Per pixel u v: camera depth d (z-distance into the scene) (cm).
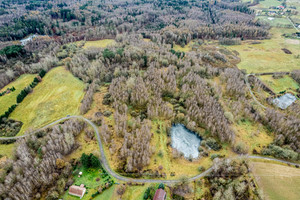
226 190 6488
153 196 6481
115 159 7731
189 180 7138
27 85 11619
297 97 11662
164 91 11494
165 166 7662
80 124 9094
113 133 8888
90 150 8050
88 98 10600
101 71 12744
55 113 9844
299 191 6812
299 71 13450
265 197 6538
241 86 11762
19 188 5962
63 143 7569
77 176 7031
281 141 8525
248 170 7312
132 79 11444
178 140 9056
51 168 6869
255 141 8856
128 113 10231
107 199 6391
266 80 13188
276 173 7388
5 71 12381
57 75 12688
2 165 6844
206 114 9494
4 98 10450
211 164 7812
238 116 9894
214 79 13300
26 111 9806
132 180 7038
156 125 9656
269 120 9662
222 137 8594
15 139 8294
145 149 7869
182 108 10462
